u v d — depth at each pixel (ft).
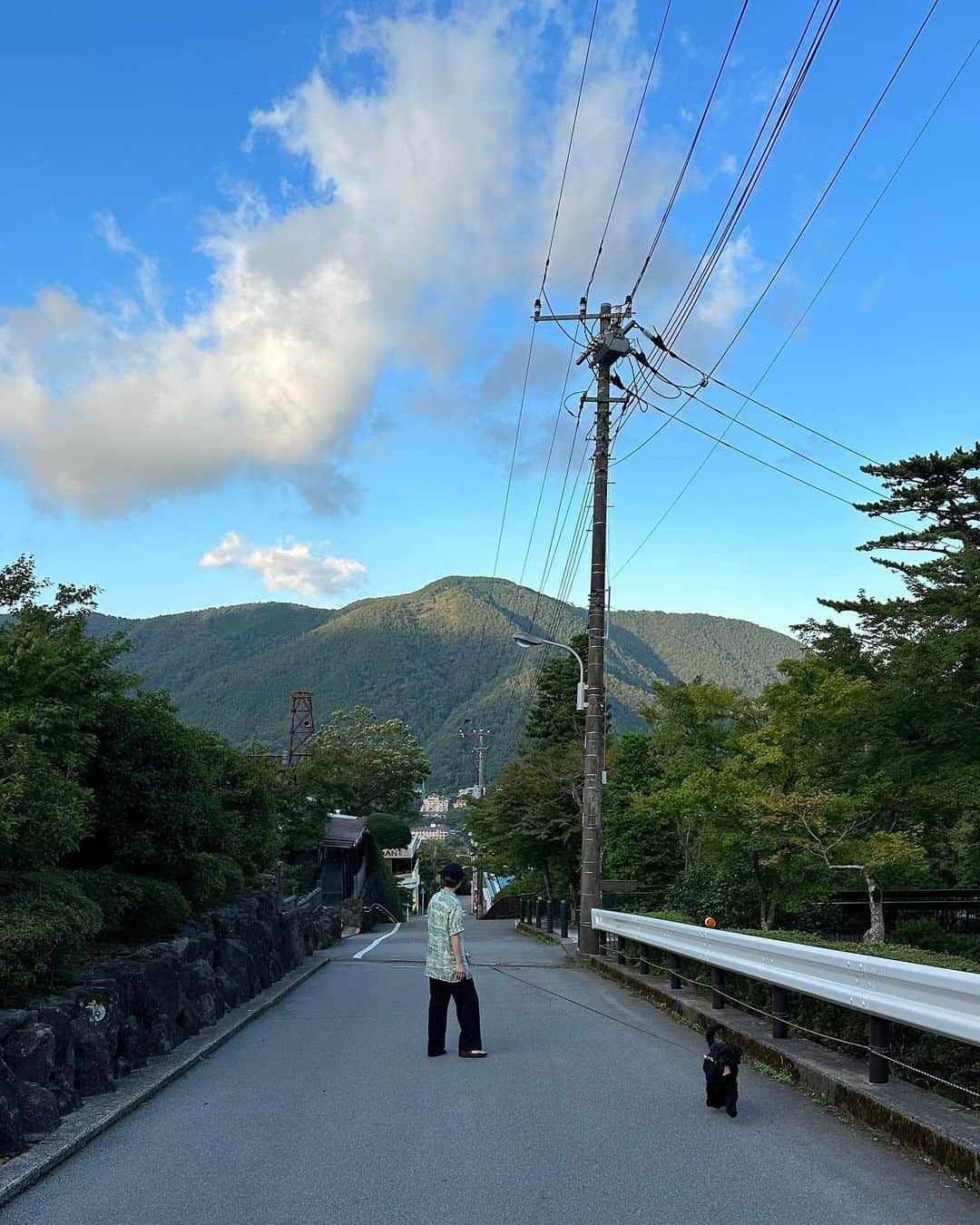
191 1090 23.89
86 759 31.65
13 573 30.40
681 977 37.37
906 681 52.13
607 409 66.44
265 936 43.78
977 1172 16.16
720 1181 16.66
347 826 117.91
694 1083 24.08
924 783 51.83
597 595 65.36
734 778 50.60
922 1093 19.99
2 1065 18.72
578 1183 16.63
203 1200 16.08
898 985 19.25
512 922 139.85
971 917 75.05
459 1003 27.81
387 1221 14.99
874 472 66.80
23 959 20.83
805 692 51.39
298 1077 25.25
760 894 52.90
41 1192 16.52
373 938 89.25
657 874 94.89
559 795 104.27
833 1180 16.70
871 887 49.73
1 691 26.94
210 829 37.32
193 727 54.08
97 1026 22.93
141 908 31.60
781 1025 26.40
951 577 55.57
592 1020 34.42
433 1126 20.29
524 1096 22.82
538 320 65.77
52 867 26.84
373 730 216.13
